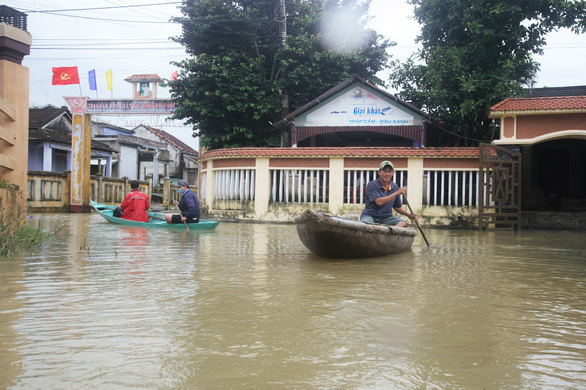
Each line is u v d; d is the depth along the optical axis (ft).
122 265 17.99
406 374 7.68
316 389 7.06
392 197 24.29
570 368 8.05
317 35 64.75
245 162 50.11
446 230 42.80
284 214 48.80
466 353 8.70
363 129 55.11
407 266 18.84
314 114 56.03
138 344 8.92
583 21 48.65
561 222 46.78
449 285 14.97
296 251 23.35
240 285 14.48
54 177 60.95
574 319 11.16
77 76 66.69
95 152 94.79
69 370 7.64
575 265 19.90
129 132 126.62
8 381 7.18
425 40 58.54
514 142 42.70
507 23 49.93
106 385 7.09
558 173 60.49
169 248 23.86
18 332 9.55
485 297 13.33
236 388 7.04
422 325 10.42
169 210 80.89
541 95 60.39
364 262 19.77
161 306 11.75
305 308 11.74
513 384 7.36
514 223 42.37
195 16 64.75
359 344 9.11
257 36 66.64
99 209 42.16
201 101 62.34
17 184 24.79
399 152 45.62
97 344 8.89
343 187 47.57
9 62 24.67
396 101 53.67
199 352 8.54
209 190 53.57
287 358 8.31
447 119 53.93
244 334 9.62
